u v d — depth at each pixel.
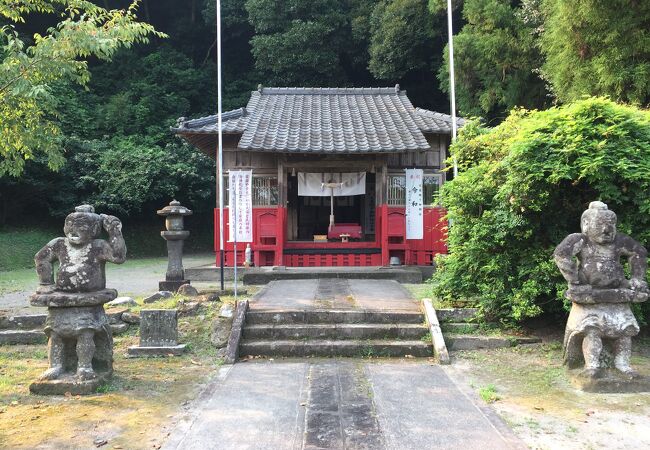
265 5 26.25
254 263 13.27
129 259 20.83
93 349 5.34
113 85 27.08
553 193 6.81
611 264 5.42
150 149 22.88
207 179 23.73
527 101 17.64
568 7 10.62
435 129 13.53
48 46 7.66
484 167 7.90
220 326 7.16
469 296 7.77
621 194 6.55
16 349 7.04
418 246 13.48
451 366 6.12
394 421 4.34
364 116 15.06
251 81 29.03
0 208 20.44
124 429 4.22
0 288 12.02
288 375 5.75
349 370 5.97
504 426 4.22
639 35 9.95
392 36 23.11
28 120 8.79
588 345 5.31
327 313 7.52
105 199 21.25
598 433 4.09
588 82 10.74
